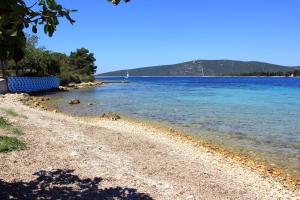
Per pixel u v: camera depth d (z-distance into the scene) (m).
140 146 16.72
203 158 15.85
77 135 17.31
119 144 16.61
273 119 30.06
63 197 9.17
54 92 64.50
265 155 17.50
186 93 68.50
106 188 10.06
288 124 27.22
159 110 36.47
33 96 50.41
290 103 45.81
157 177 11.67
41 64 65.50
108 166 12.20
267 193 11.72
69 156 12.88
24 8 5.79
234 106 41.25
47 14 5.99
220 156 16.77
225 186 11.70
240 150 18.45
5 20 5.75
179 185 11.08
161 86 107.38
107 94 62.41
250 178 13.43
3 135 14.89
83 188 9.91
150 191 10.18
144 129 23.75
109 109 36.97
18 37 5.99
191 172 12.84
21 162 11.61
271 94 66.06
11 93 46.28
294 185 13.13
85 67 130.25
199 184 11.48
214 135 22.48
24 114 23.53
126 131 22.22
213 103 45.38
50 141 14.96
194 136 22.06
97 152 14.18
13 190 9.34
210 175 12.81
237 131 24.00
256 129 24.84
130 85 115.25
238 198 10.63
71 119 27.09
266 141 20.80
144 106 40.66
